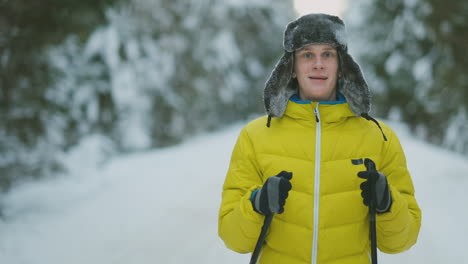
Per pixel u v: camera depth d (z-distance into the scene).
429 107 12.45
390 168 1.81
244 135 1.90
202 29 18.55
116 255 4.22
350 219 1.71
